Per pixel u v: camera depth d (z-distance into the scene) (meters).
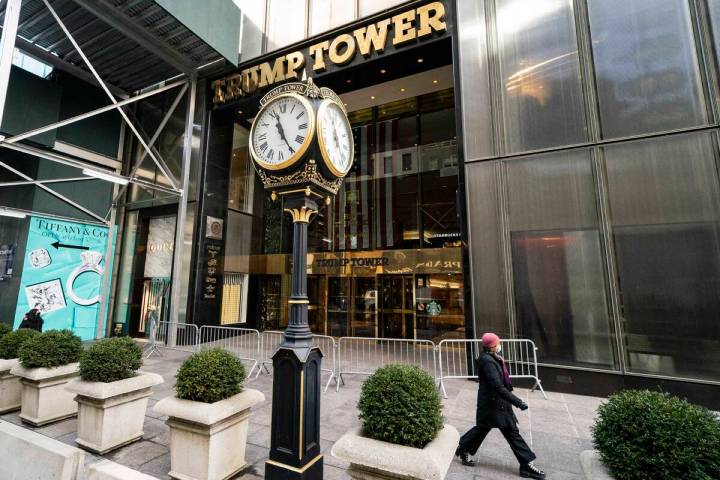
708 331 6.20
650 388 6.46
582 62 7.65
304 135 3.57
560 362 7.17
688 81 6.77
